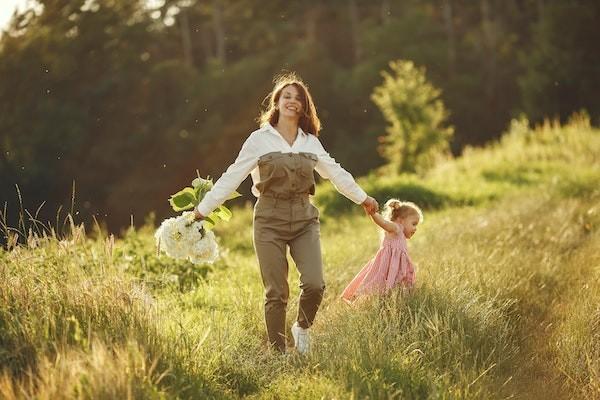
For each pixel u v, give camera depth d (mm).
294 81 6641
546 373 6332
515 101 56750
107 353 4977
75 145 49562
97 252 7391
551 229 11516
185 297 8016
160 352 5309
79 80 51688
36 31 50312
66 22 51750
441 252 9586
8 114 48281
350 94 58500
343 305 7402
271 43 66312
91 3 52312
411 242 11188
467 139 56062
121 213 51406
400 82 29188
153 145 54219
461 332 6277
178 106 56344
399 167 28922
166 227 6242
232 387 5648
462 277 8062
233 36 67125
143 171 53688
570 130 26672
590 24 47125
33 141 47906
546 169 22797
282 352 6453
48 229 6875
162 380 5102
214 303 7824
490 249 9891
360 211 18250
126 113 53875
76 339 5090
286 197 6395
